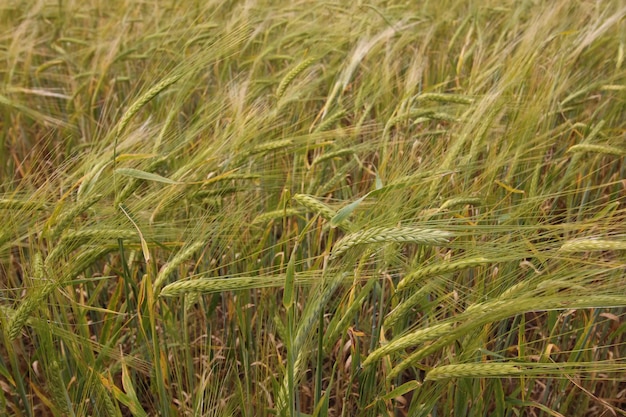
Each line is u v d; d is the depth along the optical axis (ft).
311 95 16.42
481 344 8.30
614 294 6.82
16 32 19.27
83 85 16.61
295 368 7.13
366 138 13.50
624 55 15.46
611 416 10.54
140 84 16.84
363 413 8.18
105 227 8.40
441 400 9.59
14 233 8.40
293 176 11.34
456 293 8.28
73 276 8.52
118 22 21.56
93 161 9.13
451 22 20.90
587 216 11.27
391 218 7.71
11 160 15.07
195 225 9.61
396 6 21.12
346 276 7.67
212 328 11.41
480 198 9.11
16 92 17.29
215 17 20.34
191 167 9.54
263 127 11.38
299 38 18.40
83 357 8.03
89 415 9.12
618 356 10.57
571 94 14.57
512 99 12.23
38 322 7.41
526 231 7.88
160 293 6.87
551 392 10.84
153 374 8.55
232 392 10.14
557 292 6.94
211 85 17.24
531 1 20.75
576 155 10.98
